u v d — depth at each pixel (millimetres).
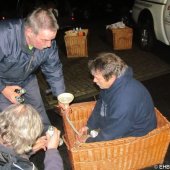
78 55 6945
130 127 2900
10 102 3385
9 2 9852
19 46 2957
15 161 1920
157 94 5090
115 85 2768
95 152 2855
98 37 8516
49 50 3164
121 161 3002
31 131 1932
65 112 3301
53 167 2270
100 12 11156
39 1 8930
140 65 6320
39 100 3656
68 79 5828
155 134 2918
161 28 6270
